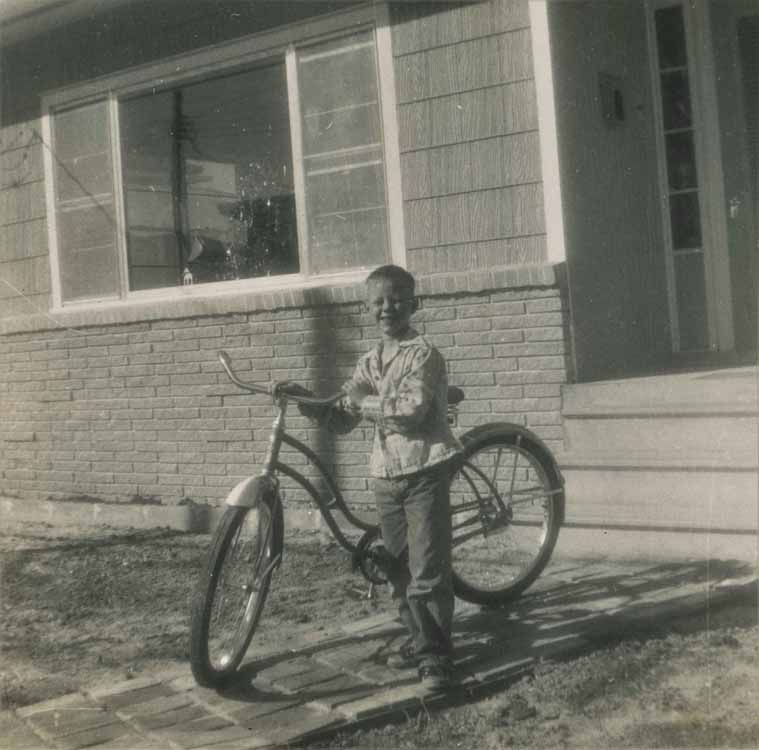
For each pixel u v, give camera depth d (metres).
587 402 5.54
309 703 3.55
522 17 5.74
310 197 6.64
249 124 6.94
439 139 6.07
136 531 6.96
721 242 6.75
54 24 7.48
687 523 5.05
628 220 6.38
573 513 5.35
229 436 6.91
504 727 3.36
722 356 6.73
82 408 7.66
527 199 5.79
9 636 4.64
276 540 3.93
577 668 3.79
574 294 5.72
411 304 3.81
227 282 7.07
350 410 3.87
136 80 7.41
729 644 3.96
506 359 5.77
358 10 6.32
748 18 6.87
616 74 6.39
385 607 4.75
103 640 4.55
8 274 8.15
